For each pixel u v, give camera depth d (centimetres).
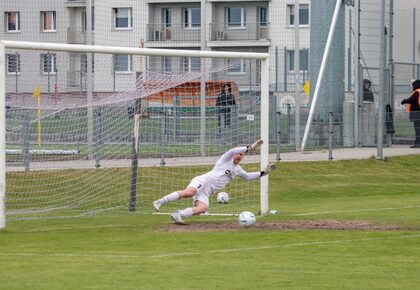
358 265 2969
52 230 3959
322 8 8350
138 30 13525
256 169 5994
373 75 10962
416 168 7212
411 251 3291
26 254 3167
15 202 4969
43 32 9456
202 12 7150
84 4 10844
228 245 3419
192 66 8194
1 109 3947
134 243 3475
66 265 2909
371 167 7012
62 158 5734
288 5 14325
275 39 14338
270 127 7725
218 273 2783
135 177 4856
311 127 7838
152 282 2614
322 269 2881
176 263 2973
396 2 14188
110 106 5891
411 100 8306
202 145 6278
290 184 6209
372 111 8325
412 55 13388
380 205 5247
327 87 8206
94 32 10250
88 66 6069
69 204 5012
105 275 2722
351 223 4194
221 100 6456
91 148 5756
